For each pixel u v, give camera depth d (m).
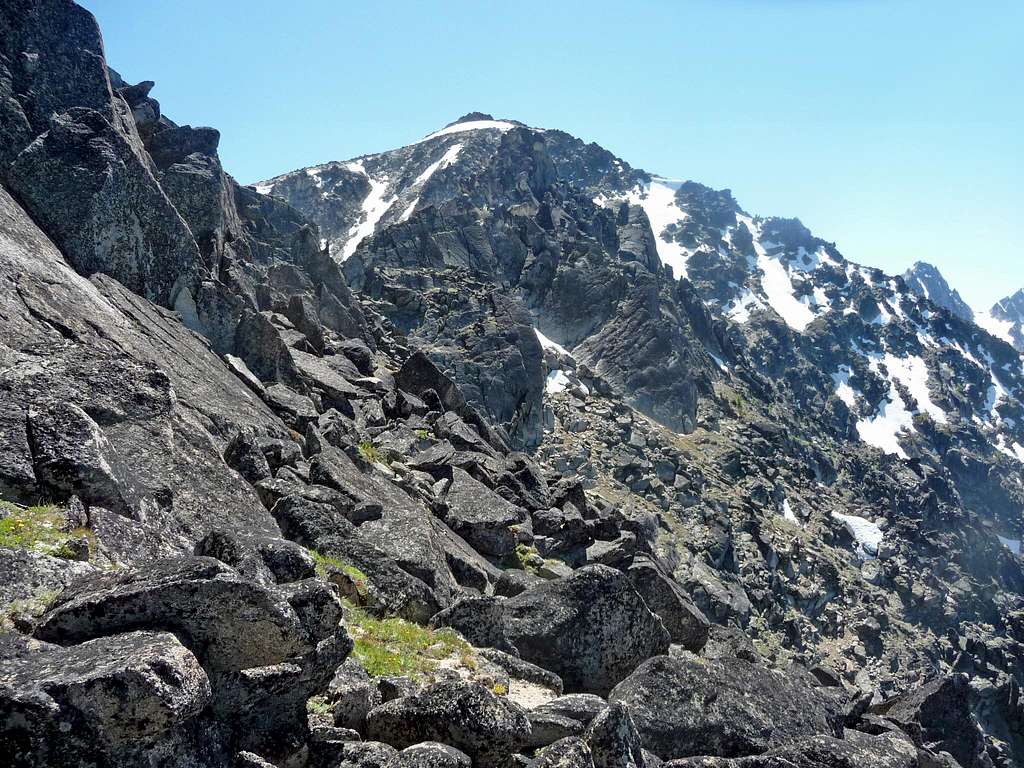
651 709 17.94
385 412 41.38
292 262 64.00
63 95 37.38
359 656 16.17
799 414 183.50
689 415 139.88
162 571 11.09
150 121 47.22
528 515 32.75
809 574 113.06
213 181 44.03
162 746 9.72
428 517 27.06
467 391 100.31
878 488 158.00
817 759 17.11
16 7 37.25
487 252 143.88
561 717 14.48
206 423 25.72
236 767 10.75
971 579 132.75
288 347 39.66
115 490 14.78
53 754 8.73
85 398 18.00
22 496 14.18
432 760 11.88
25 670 9.23
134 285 34.84
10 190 32.72
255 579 11.21
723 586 91.88
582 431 113.69
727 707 18.36
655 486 107.56
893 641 108.38
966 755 26.52
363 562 21.25
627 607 20.88
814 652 97.56
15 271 25.36
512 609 20.56
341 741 12.30
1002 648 116.00
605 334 143.00
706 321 182.38
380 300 114.12
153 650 9.55
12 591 11.30
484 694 13.12
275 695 11.63
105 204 33.84
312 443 28.31
